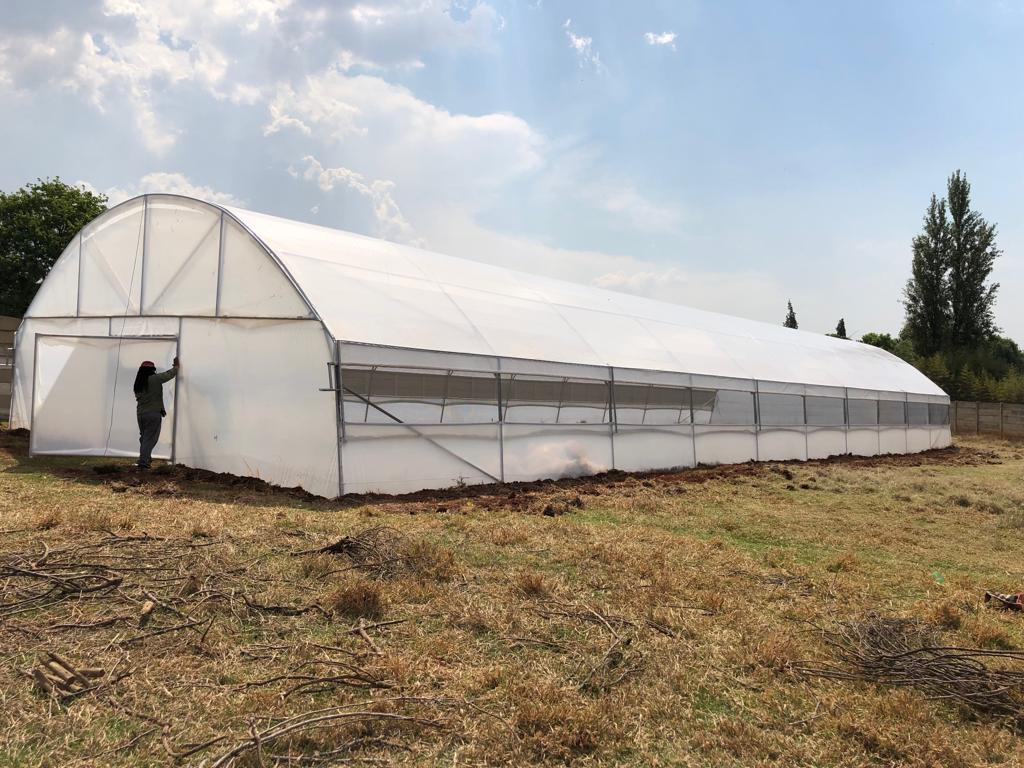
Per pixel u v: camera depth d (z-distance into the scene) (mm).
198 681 4199
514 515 9859
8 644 4570
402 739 3684
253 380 11875
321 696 4102
